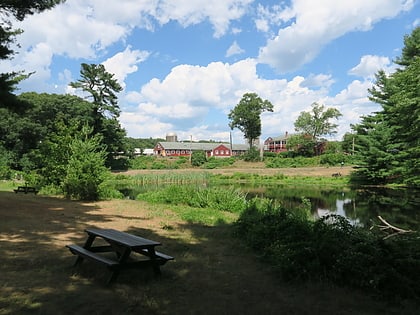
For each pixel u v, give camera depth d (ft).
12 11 38.45
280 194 97.66
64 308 13.28
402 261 16.51
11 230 28.19
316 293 15.79
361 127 128.16
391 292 15.43
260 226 25.91
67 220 34.53
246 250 23.61
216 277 17.79
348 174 155.94
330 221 25.18
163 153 312.71
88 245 18.98
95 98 181.16
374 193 98.17
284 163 205.05
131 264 16.26
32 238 25.44
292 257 18.21
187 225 34.30
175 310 13.52
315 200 81.92
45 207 44.50
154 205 51.49
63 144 63.05
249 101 277.85
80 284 15.89
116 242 16.39
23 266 18.42
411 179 89.76
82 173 57.82
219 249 24.13
